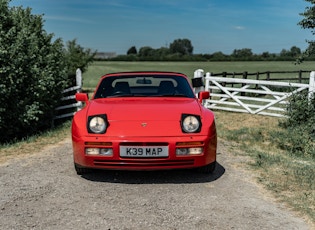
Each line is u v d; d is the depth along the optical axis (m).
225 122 10.74
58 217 3.71
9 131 8.60
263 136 8.48
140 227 3.47
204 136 4.62
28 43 9.20
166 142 4.48
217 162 5.93
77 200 4.18
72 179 5.00
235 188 4.61
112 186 4.69
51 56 10.82
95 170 5.41
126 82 5.92
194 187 4.65
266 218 3.68
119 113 4.85
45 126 10.83
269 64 86.50
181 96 5.68
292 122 8.05
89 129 4.65
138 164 4.53
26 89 8.84
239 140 8.02
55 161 6.05
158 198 4.24
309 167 5.66
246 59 111.06
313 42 7.65
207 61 111.94
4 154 6.67
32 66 9.16
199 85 6.39
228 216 3.73
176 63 97.75
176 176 5.12
